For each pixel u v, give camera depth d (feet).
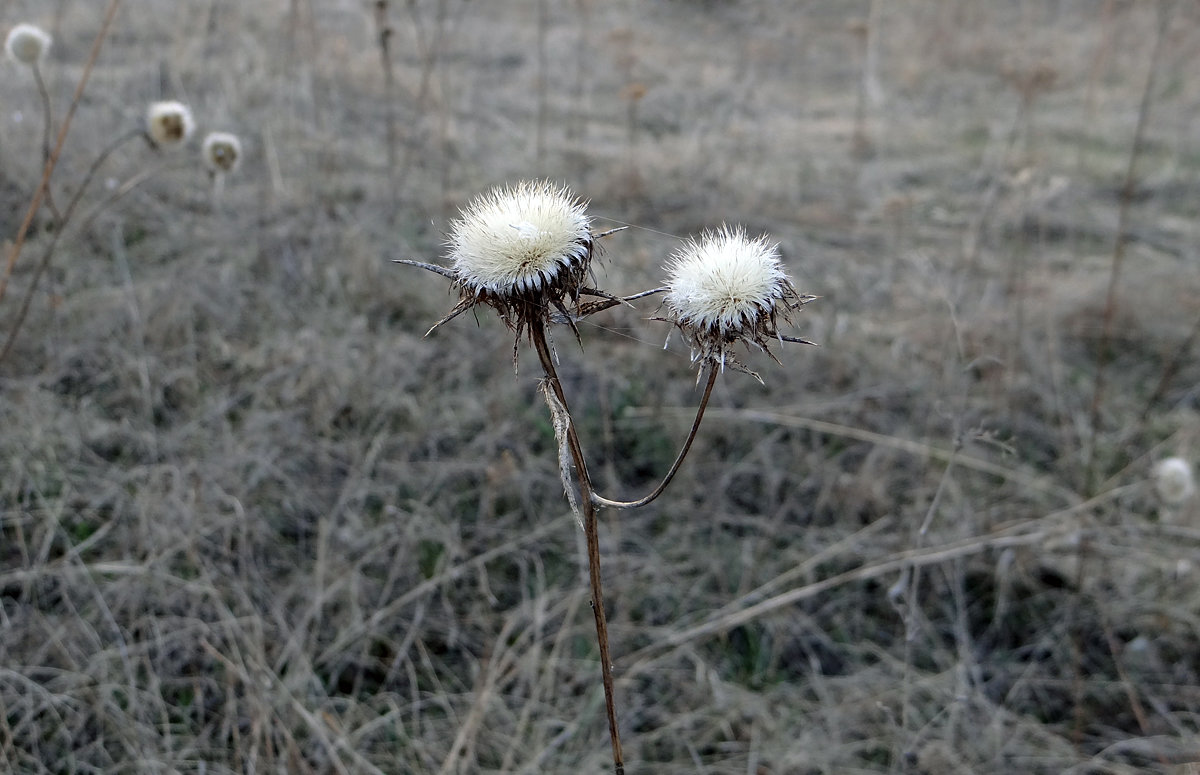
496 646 1.66
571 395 2.21
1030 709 1.80
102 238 2.31
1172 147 3.88
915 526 1.99
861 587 1.94
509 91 3.70
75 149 2.55
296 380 2.06
